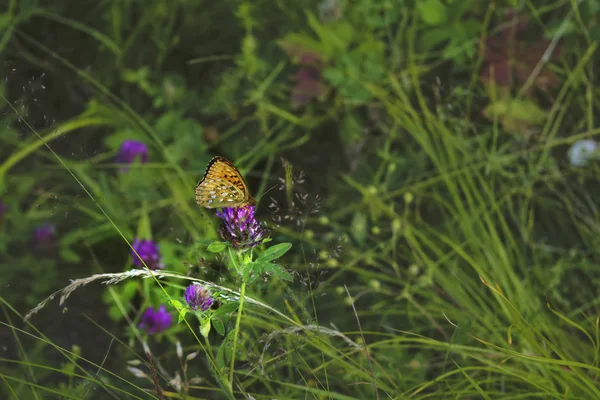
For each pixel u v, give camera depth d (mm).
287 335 2688
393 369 3145
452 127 4375
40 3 5137
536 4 4875
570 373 2756
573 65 4742
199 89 4934
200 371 3391
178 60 5059
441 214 4227
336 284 3922
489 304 3619
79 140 4566
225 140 4625
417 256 3826
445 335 3389
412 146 4500
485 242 3721
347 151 4512
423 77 4719
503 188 4125
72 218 4117
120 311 3641
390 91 4625
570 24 4559
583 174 4164
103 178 4090
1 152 4285
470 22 4574
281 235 3971
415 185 4137
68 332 3664
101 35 4867
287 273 2395
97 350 3551
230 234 2363
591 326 3467
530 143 4367
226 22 5066
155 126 4422
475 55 4621
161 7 4949
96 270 3982
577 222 4062
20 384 3170
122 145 4160
